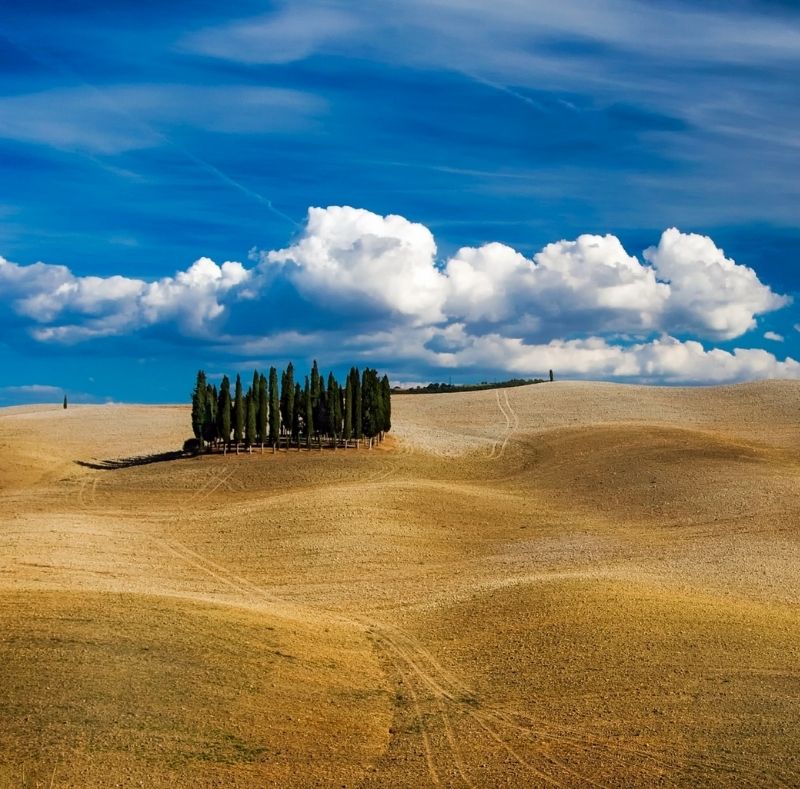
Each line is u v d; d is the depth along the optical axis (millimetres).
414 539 65688
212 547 63812
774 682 31188
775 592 46312
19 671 27312
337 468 95250
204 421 107875
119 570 55406
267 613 40375
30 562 54594
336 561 59812
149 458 111125
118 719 25750
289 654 33781
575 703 30438
